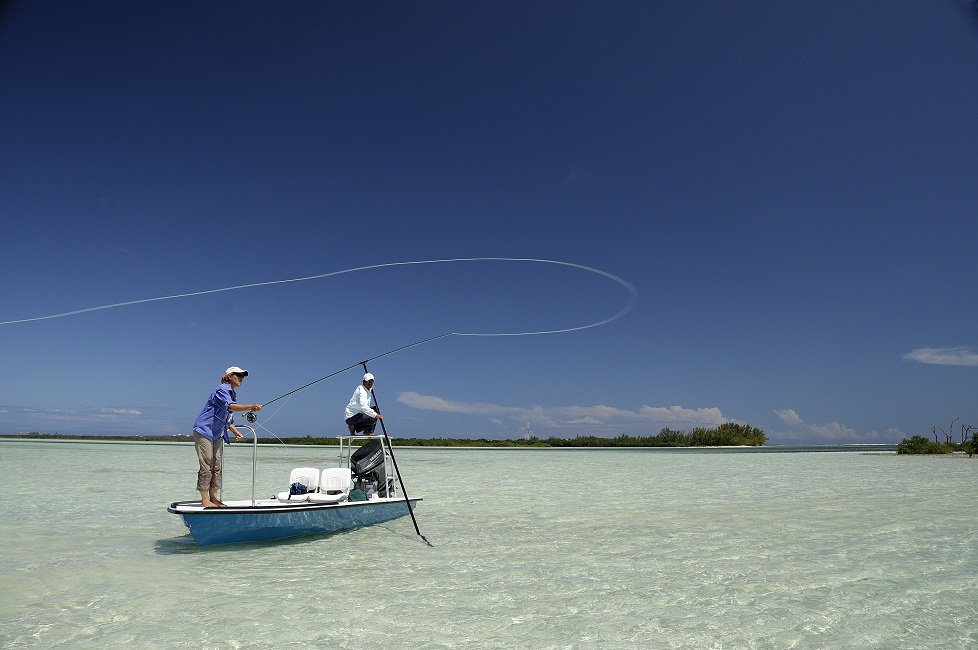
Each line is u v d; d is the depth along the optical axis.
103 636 5.58
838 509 13.77
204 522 8.93
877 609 6.32
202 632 5.67
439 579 7.53
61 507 13.71
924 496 16.39
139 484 18.69
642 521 12.02
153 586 7.19
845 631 5.70
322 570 7.99
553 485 19.69
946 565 8.20
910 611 6.27
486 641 5.45
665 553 9.01
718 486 19.64
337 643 5.39
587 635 5.60
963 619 6.03
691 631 5.70
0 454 33.53
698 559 8.61
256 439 9.89
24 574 7.74
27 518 12.21
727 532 10.76
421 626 5.82
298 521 9.70
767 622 5.93
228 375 9.69
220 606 6.43
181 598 6.71
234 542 9.34
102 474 22.03
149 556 8.82
